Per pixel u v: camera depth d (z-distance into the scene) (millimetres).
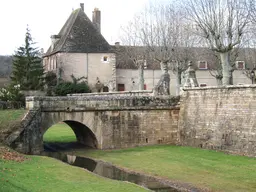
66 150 27484
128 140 28328
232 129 24406
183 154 24438
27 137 25047
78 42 52062
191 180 18172
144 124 28797
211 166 20625
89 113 27422
